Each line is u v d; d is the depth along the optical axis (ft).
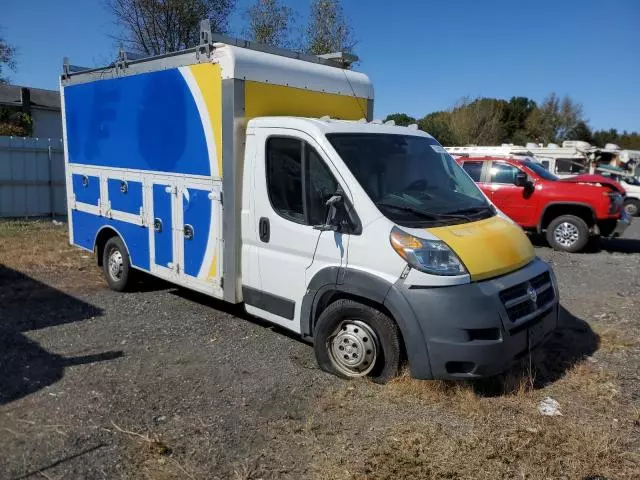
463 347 13.05
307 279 15.67
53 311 21.09
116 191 22.75
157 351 17.17
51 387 14.48
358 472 11.03
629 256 38.17
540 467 11.37
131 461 11.30
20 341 17.78
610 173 79.36
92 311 21.17
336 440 12.23
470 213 15.76
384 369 14.56
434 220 14.64
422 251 13.44
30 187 46.03
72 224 26.32
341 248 14.73
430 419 13.15
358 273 14.28
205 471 11.03
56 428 12.44
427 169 16.76
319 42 58.80
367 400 13.91
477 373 13.29
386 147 16.34
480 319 13.10
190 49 17.97
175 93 18.93
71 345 17.56
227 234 17.67
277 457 11.57
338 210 14.78
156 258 21.04
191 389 14.57
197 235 18.89
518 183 39.96
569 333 19.77
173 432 12.42
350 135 15.97
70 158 25.77
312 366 16.15
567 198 38.83
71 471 10.91
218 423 12.86
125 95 21.44
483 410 13.62
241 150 17.22
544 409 13.87
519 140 188.03
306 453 11.73
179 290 24.36
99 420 12.87
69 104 25.30
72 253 31.86
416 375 13.56
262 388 14.66
